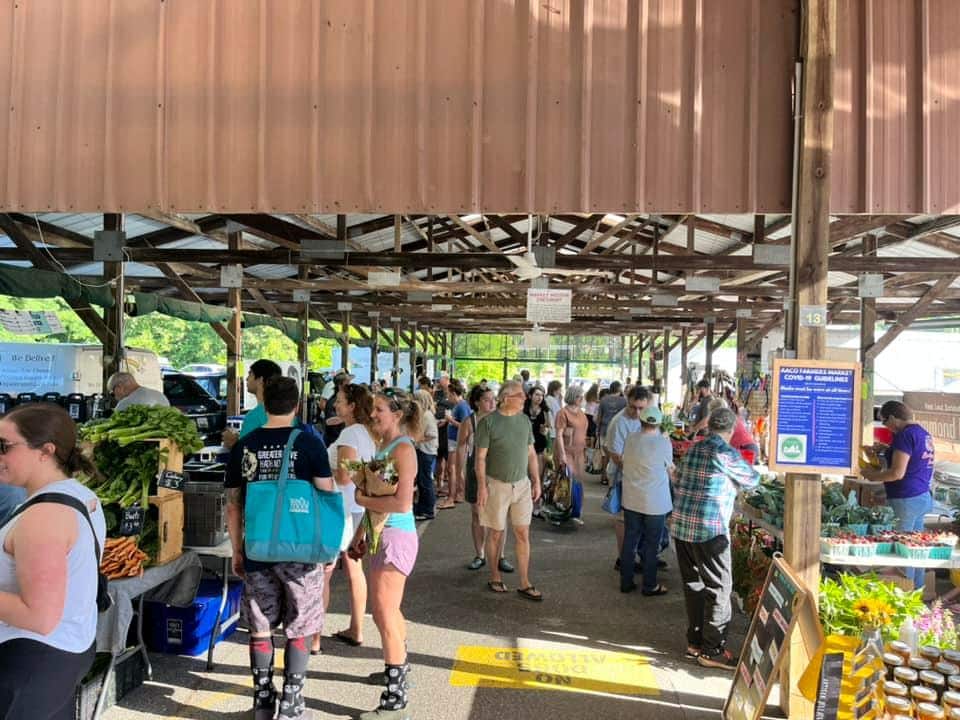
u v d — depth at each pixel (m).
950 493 6.58
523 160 4.06
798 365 3.76
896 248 10.77
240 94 4.16
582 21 4.05
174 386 13.27
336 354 26.45
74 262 8.45
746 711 3.44
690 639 4.67
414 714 3.78
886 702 2.78
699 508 4.55
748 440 7.77
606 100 4.04
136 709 3.73
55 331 6.97
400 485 3.64
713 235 13.05
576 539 8.02
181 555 4.20
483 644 4.78
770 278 12.82
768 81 3.99
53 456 2.33
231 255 8.89
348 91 4.12
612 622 5.28
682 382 23.30
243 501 3.56
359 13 4.12
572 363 42.34
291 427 3.53
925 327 17.80
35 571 2.12
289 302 16.17
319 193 4.13
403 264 9.37
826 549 4.56
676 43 4.03
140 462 3.92
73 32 4.25
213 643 4.25
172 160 4.20
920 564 4.50
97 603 2.47
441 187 4.08
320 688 4.03
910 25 4.02
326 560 3.36
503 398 5.79
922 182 3.97
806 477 3.81
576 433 8.78
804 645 3.42
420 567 6.66
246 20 4.18
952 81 4.00
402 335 27.59
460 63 4.08
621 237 15.04
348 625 5.02
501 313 20.48
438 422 10.69
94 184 4.23
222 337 10.23
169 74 4.20
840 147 3.98
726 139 4.01
